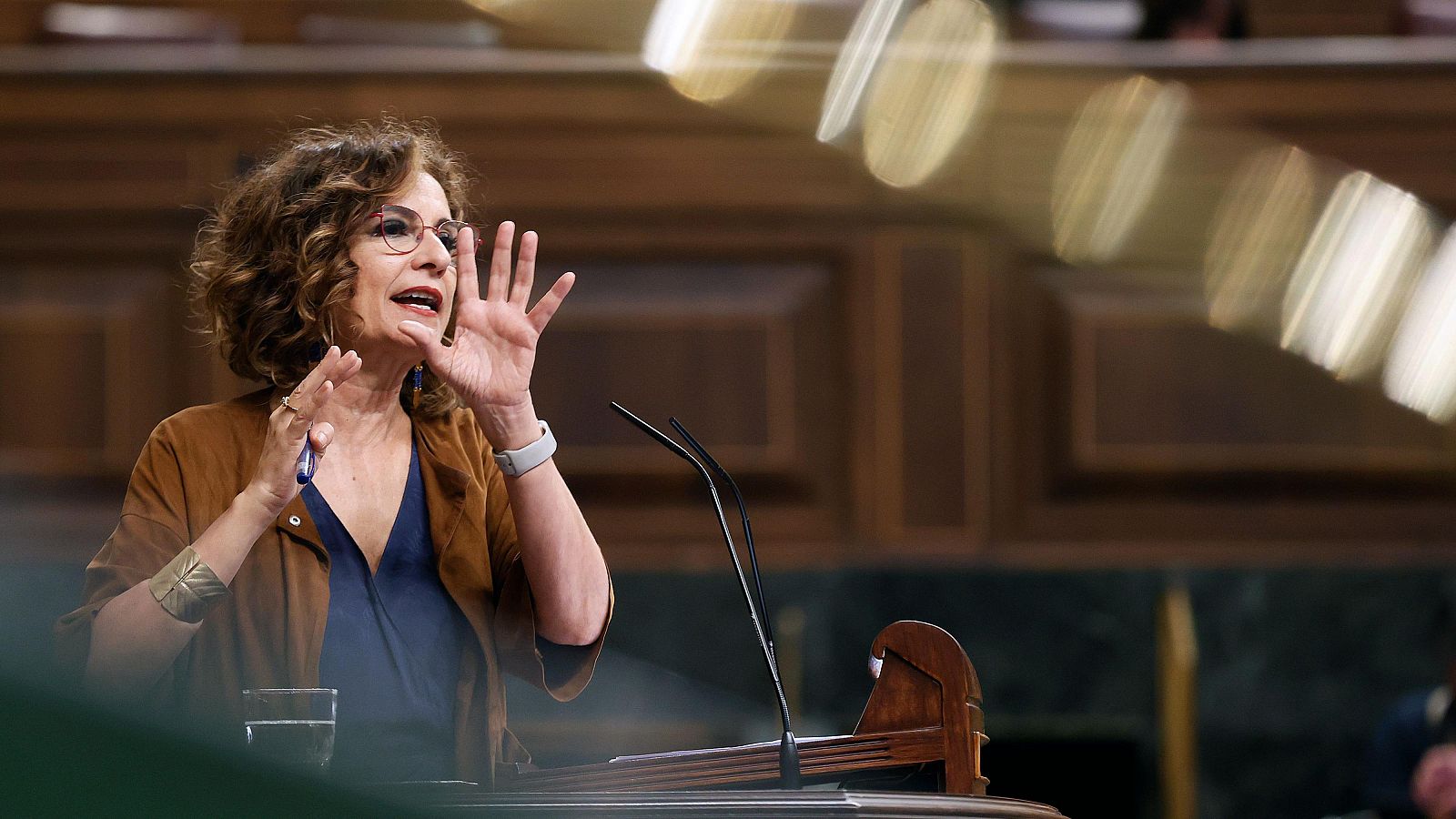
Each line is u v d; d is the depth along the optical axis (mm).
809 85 13352
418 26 14508
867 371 13211
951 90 13297
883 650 4562
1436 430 13008
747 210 13328
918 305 13250
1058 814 4105
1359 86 13164
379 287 5148
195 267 5617
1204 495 13125
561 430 13094
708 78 13375
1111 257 13219
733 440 13164
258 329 5238
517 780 4500
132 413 12938
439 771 4879
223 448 5094
